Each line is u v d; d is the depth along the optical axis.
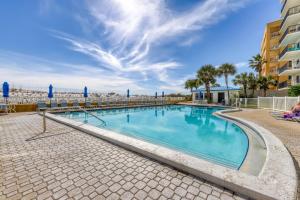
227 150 5.26
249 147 4.40
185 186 2.19
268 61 27.78
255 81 25.42
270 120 8.22
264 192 1.84
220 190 2.09
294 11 18.38
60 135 4.95
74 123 6.26
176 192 2.05
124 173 2.57
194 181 2.32
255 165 3.16
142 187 2.17
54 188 2.14
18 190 2.09
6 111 10.38
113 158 3.18
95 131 4.95
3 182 2.28
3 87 10.04
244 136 6.43
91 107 16.00
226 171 2.36
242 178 2.15
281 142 4.03
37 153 3.44
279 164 2.60
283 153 3.15
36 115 9.52
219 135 7.32
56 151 3.56
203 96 29.70
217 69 27.45
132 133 7.79
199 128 8.91
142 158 3.18
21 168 2.73
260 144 4.67
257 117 9.48
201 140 6.56
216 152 5.05
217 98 27.92
